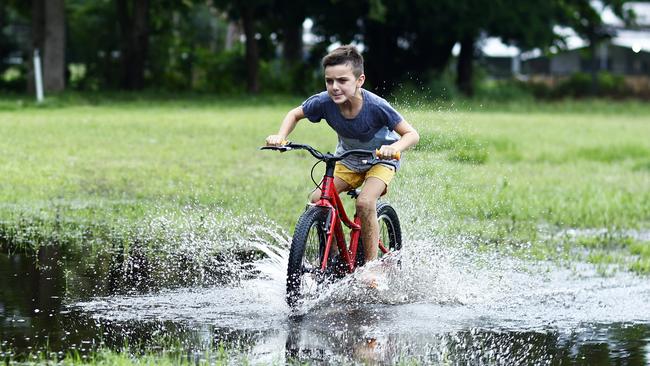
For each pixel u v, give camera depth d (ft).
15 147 120.98
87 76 312.71
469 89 326.85
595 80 373.20
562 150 145.69
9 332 44.91
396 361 41.98
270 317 49.14
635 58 491.31
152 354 41.60
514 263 64.80
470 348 44.62
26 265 59.93
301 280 49.32
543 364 42.42
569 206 90.12
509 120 227.20
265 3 292.20
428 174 79.15
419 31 310.24
